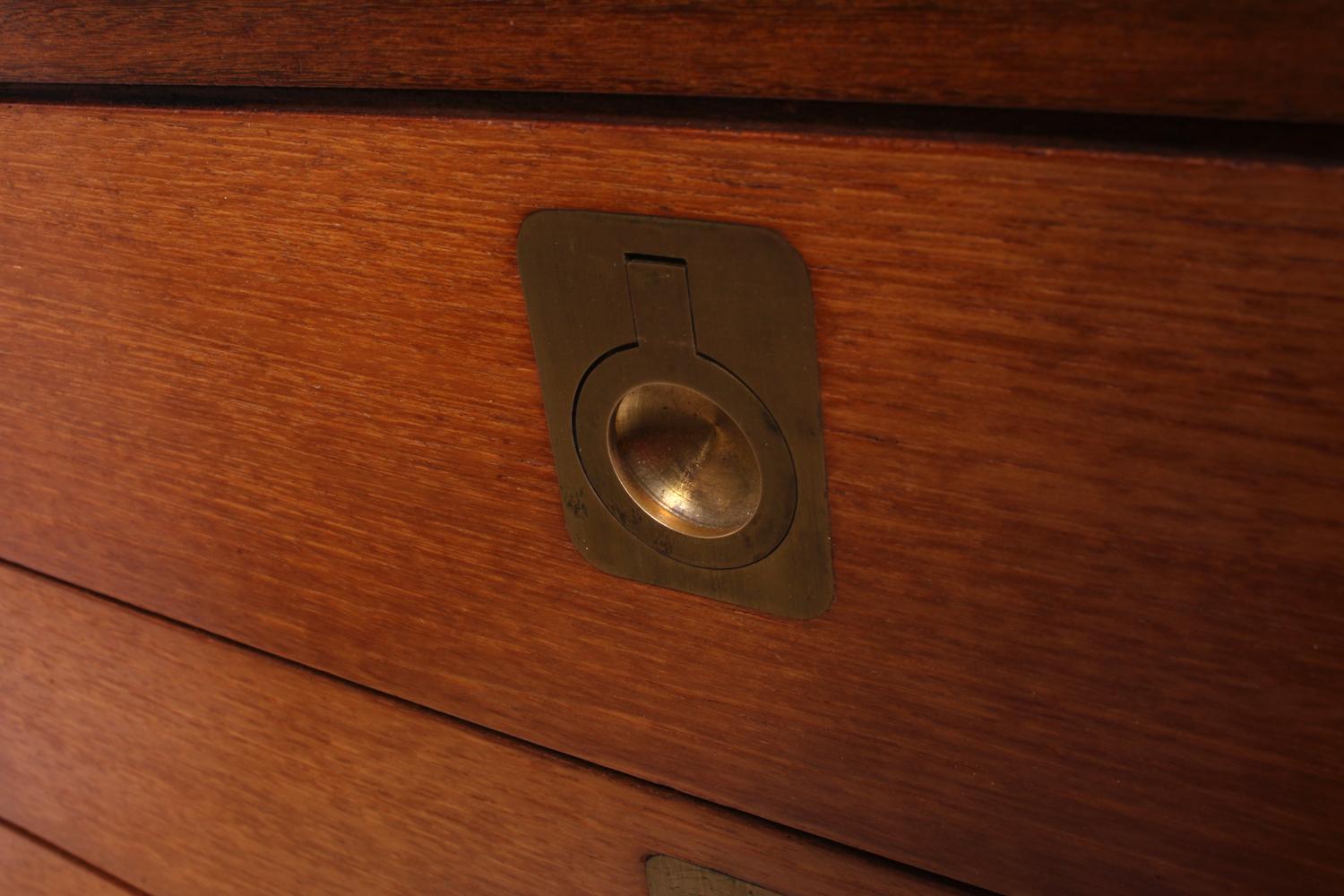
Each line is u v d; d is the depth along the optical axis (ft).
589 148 0.80
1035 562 0.81
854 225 0.76
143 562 1.16
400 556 1.02
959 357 0.77
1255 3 0.67
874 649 0.88
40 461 1.16
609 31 0.78
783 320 0.80
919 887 0.96
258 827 1.26
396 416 0.96
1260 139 0.69
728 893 1.04
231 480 1.06
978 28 0.71
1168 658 0.80
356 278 0.92
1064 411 0.76
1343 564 0.74
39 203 1.01
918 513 0.82
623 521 0.91
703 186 0.79
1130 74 0.70
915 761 0.91
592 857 1.08
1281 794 0.81
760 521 0.87
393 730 1.11
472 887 1.16
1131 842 0.87
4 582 1.25
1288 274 0.70
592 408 0.88
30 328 1.08
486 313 0.89
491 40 0.81
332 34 0.85
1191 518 0.76
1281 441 0.73
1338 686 0.77
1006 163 0.72
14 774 1.39
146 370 1.04
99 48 0.92
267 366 0.99
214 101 0.91
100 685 1.26
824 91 0.75
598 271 0.83
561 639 0.99
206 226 0.95
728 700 0.95
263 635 1.13
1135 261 0.72
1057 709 0.85
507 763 1.08
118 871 1.38
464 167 0.84
